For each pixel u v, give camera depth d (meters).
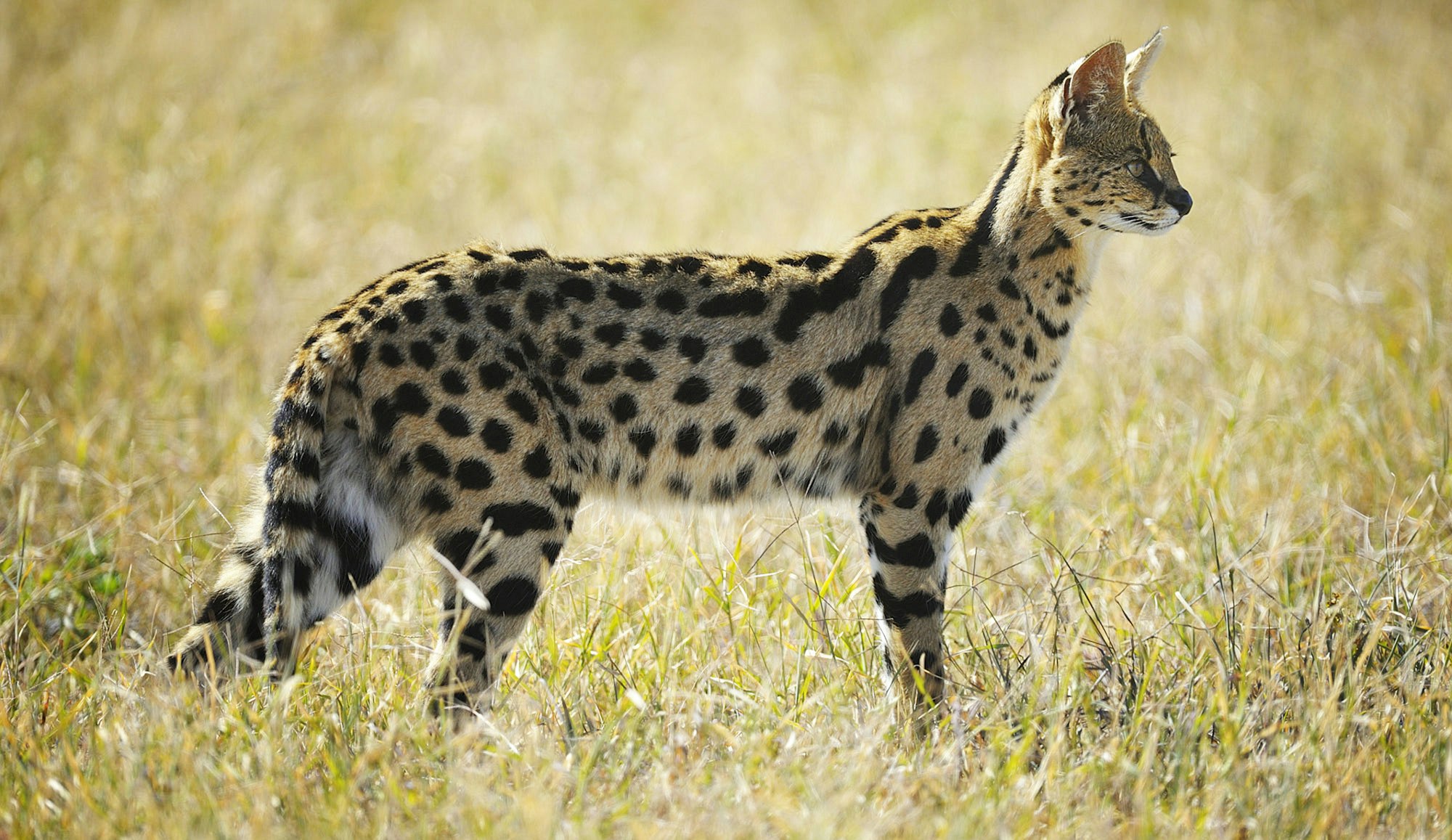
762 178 36.28
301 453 16.05
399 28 45.19
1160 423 22.23
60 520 21.39
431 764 14.81
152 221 31.59
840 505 19.11
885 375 17.66
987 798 14.38
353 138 37.75
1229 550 19.92
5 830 13.79
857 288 17.73
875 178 35.56
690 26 47.31
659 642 17.84
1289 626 17.64
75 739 15.44
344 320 16.38
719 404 17.23
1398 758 15.24
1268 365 25.59
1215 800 14.12
